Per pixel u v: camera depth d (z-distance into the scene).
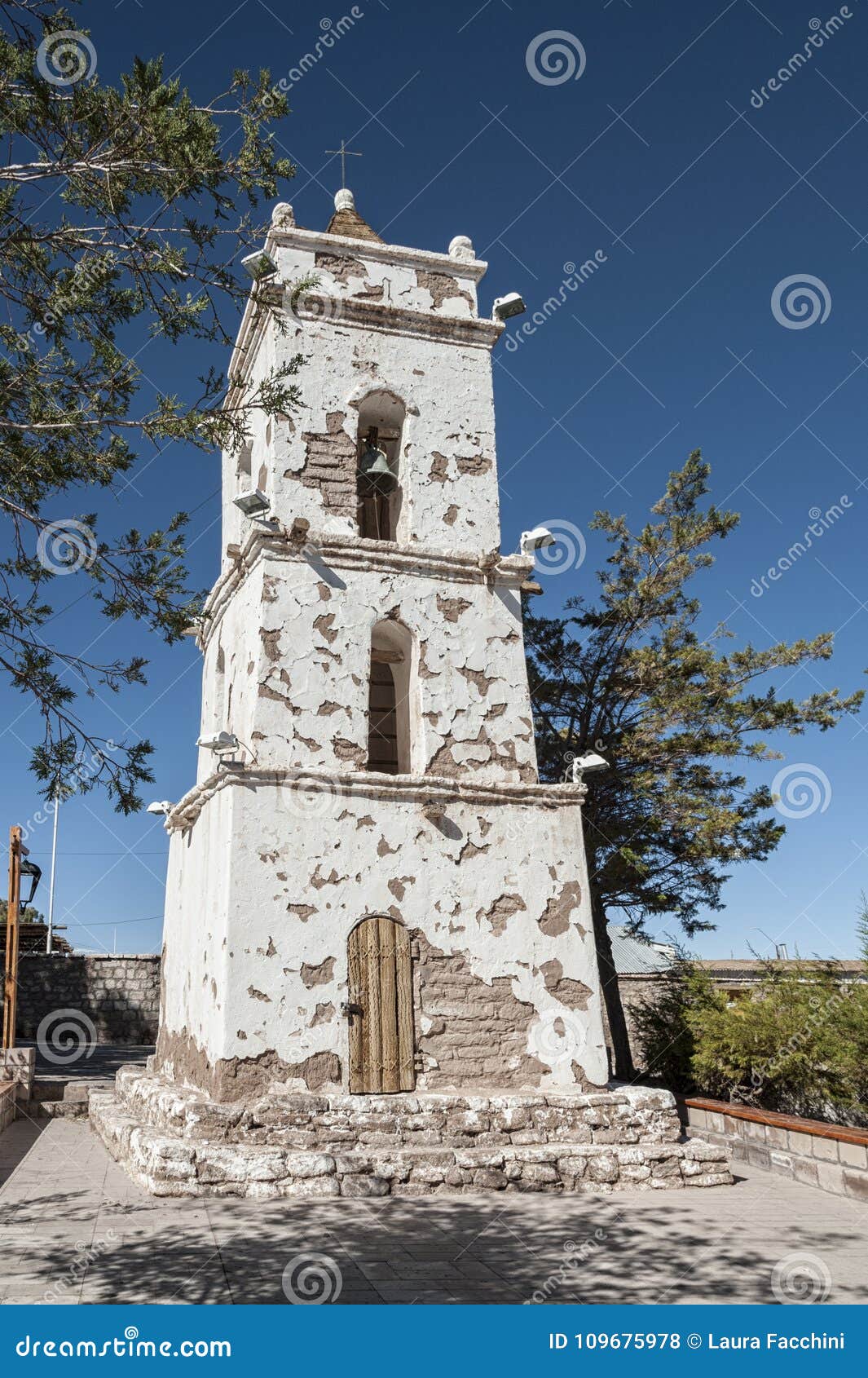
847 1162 11.69
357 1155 10.92
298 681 13.15
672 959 19.95
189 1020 13.59
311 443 14.30
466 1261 8.28
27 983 28.72
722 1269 8.23
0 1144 14.29
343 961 12.23
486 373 15.65
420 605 14.11
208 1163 10.49
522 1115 11.98
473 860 13.18
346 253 15.23
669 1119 12.54
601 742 21.30
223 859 12.40
